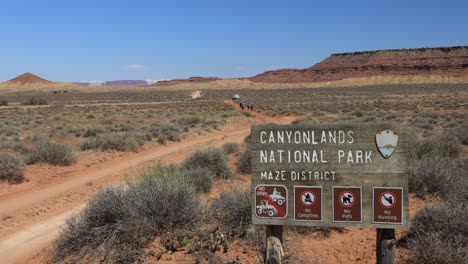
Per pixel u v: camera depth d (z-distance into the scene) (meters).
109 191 6.31
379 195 3.79
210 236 5.73
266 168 4.01
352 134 3.83
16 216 8.26
